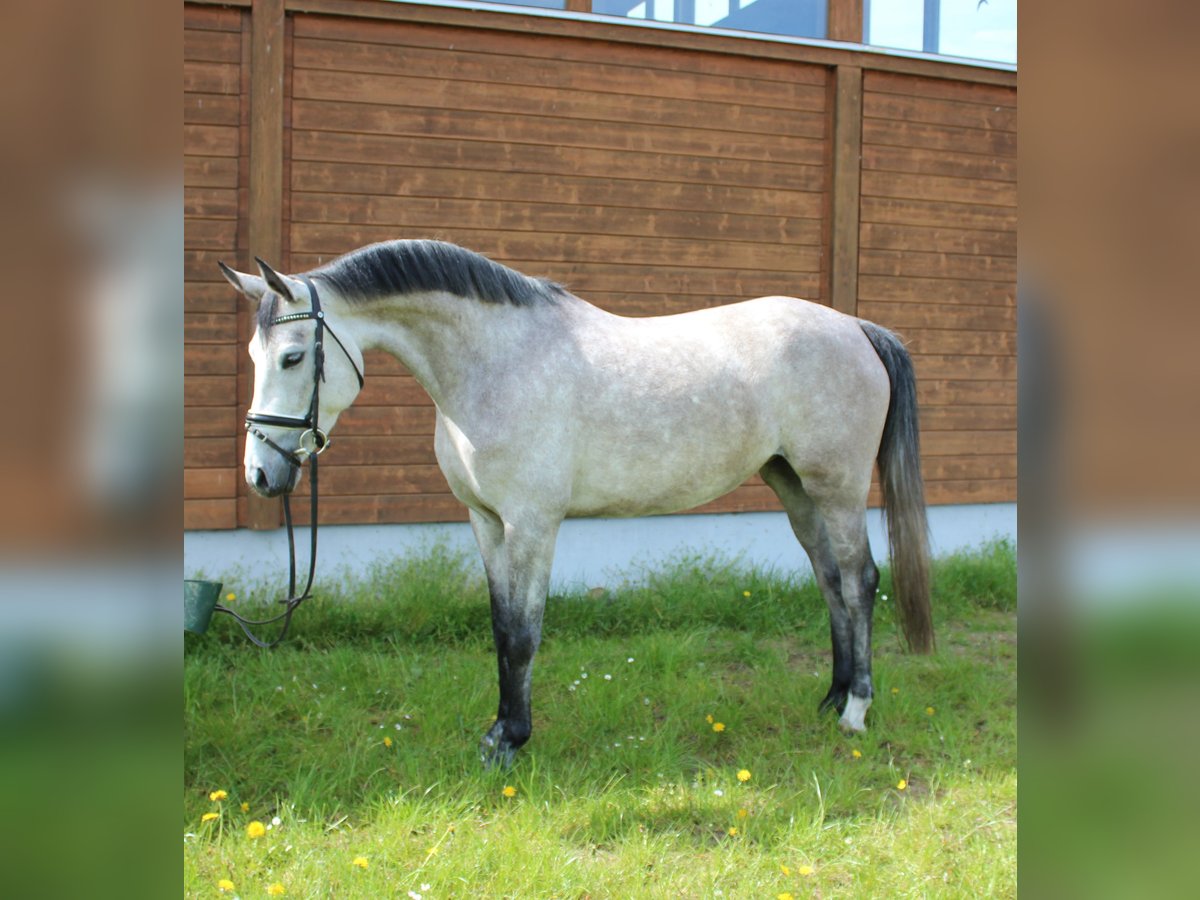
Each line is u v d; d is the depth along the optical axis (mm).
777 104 5285
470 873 2340
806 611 4801
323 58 4570
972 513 5883
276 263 4516
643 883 2338
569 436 2965
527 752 3072
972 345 5797
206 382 4512
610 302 5098
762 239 5332
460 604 4473
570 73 4922
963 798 2801
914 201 5574
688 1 5180
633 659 3943
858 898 2260
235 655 3914
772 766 3055
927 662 4098
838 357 3311
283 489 2672
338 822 2586
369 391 4734
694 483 3193
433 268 2873
